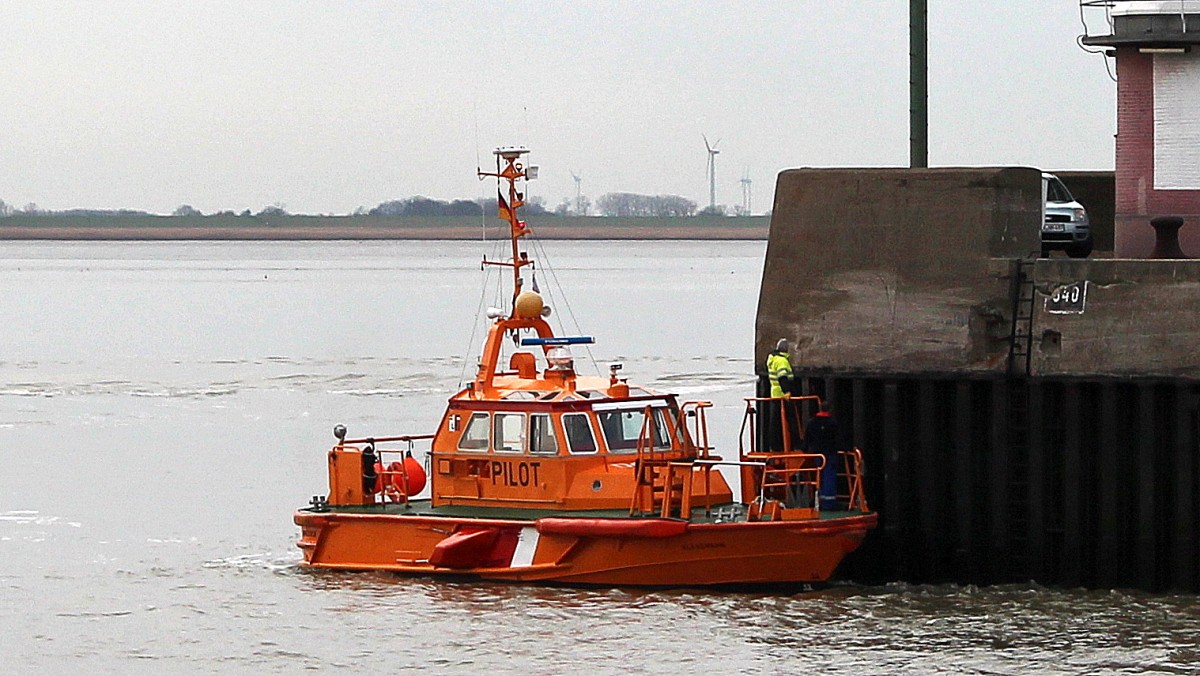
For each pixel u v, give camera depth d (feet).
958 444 232.32
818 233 239.91
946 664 204.33
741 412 445.37
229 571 265.54
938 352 232.73
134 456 392.27
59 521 313.53
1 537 297.74
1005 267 230.48
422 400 497.05
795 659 207.51
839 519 224.53
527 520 229.86
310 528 247.91
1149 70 270.87
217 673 213.25
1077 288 227.61
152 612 241.55
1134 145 272.92
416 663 211.61
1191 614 219.00
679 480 232.12
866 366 236.43
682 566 225.76
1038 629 215.31
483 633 220.43
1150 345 224.33
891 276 235.81
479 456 239.09
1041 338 228.63
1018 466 230.48
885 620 219.82
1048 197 297.53
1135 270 225.35
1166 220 259.60
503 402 237.86
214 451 397.60
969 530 231.71
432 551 236.84
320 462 378.53
